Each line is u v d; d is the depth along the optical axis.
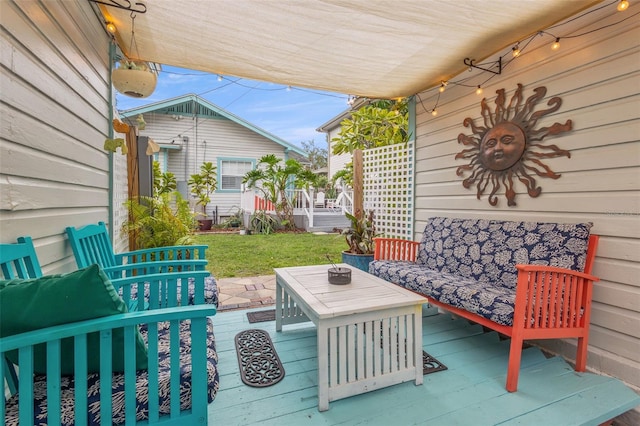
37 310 1.02
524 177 2.71
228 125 10.78
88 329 1.05
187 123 10.33
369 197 4.87
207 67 3.09
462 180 3.34
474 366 2.16
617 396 1.84
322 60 2.91
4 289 1.03
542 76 2.57
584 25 2.28
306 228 9.52
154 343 1.14
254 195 9.64
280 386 1.90
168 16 2.29
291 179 11.03
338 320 1.75
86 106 2.26
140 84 2.51
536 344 2.54
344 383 1.77
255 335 2.56
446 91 3.53
